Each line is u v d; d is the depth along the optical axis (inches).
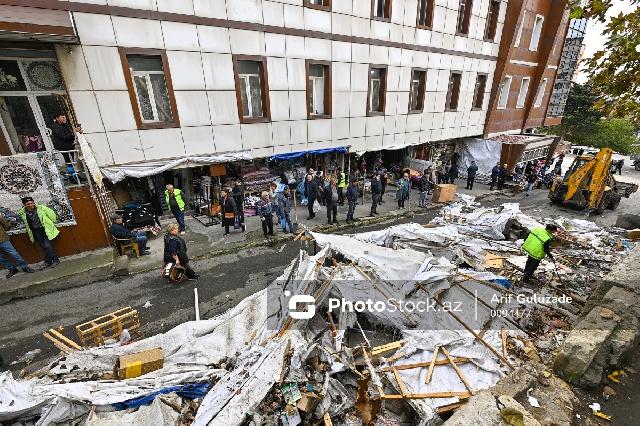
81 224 369.4
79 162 383.6
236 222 495.8
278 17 471.5
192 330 237.9
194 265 382.3
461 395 193.3
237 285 342.3
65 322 282.8
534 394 167.0
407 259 299.1
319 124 567.2
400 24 604.4
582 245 426.3
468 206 608.1
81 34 347.3
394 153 823.7
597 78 250.7
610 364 190.5
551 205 682.8
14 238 336.2
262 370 188.7
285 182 599.8
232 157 480.4
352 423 184.4
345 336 249.3
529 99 949.2
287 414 173.2
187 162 445.1
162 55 399.2
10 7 297.4
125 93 387.5
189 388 193.0
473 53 749.9
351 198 521.0
